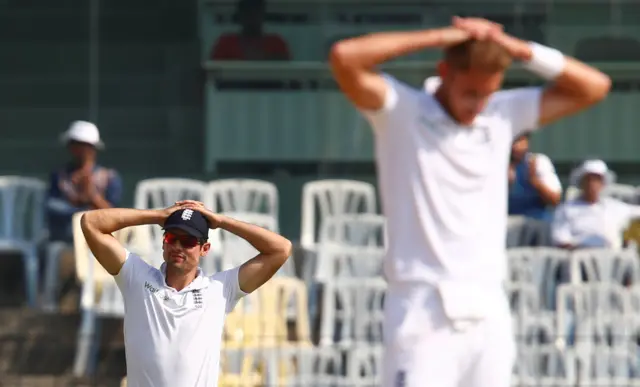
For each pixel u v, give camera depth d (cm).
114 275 2144
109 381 3738
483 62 2017
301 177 4581
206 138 4588
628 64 4616
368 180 4591
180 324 2103
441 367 2077
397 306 2097
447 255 2077
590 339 3666
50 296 4112
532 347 3675
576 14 4634
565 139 4609
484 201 2095
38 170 4588
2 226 4353
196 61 4603
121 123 4600
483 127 2102
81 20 4609
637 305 3700
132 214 2136
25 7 4609
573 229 4059
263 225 4131
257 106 4594
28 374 3784
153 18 4612
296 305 3694
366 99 2072
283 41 4597
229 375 3275
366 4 4594
